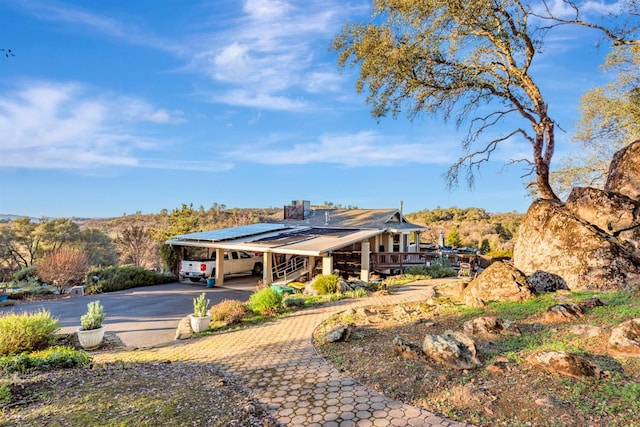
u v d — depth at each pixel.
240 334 7.96
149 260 31.45
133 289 16.05
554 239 9.50
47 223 37.66
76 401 4.02
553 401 3.40
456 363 4.54
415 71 13.13
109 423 3.42
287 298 11.00
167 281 18.36
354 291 12.12
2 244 34.97
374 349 5.68
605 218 9.23
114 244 41.12
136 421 3.47
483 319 5.97
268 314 9.66
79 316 10.52
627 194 10.09
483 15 11.85
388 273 18.12
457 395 3.79
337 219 23.39
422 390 4.04
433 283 13.84
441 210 62.38
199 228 30.91
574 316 5.93
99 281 15.61
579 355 4.32
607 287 8.20
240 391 4.52
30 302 12.77
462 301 8.84
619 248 8.59
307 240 16.42
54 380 4.85
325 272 14.73
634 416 3.05
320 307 10.23
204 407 3.91
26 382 4.67
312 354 5.96
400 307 8.57
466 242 42.91
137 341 8.14
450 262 20.52
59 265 15.97
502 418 3.28
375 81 13.16
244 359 6.01
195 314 8.88
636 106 14.02
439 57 12.95
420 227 22.39
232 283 17.89
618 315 5.65
